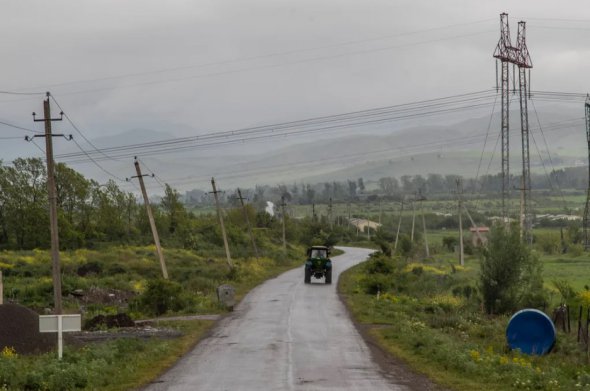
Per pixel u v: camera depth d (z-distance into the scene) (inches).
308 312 2079.2
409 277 3189.0
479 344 1393.9
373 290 2800.2
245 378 1017.5
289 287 3100.4
